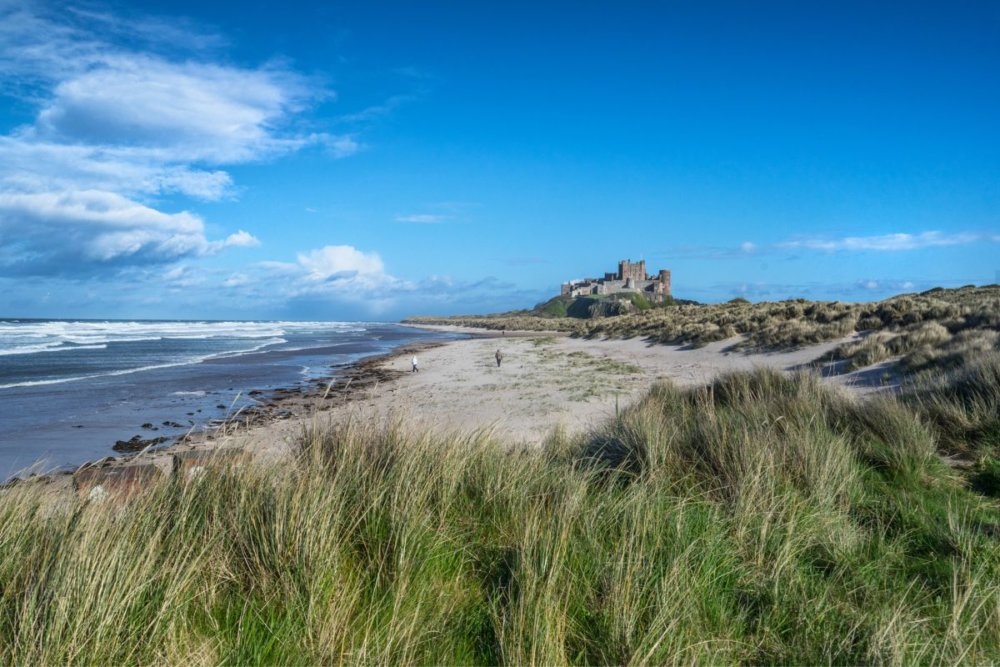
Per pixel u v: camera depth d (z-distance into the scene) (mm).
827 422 6727
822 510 4273
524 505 4078
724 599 3152
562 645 2594
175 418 15578
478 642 2754
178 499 3512
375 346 52531
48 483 4242
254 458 4238
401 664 2439
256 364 33125
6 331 73375
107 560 2684
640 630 2734
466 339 67375
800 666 2646
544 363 28219
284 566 2977
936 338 15547
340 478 4035
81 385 23016
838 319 24844
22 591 2611
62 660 2258
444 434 5496
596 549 3455
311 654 2453
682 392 9773
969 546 3713
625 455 5562
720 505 4422
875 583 3357
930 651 2746
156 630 2445
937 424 6758
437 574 3264
